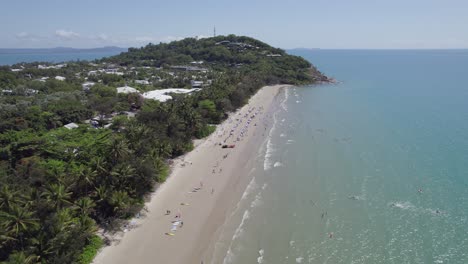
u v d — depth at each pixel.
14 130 83.56
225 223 53.09
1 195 44.00
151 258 45.31
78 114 98.06
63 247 41.47
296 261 44.41
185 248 47.38
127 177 55.91
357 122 108.56
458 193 59.62
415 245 46.56
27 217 40.78
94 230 46.84
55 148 69.50
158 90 142.75
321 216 54.44
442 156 76.38
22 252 37.25
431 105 130.38
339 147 85.38
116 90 130.62
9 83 148.38
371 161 75.31
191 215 55.38
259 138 94.69
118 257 45.19
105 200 52.44
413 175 67.38
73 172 55.66
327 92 172.62
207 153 83.06
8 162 66.44
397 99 145.75
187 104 100.06
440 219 52.19
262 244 47.97
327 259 44.59
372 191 61.75
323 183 65.75
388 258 44.31
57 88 138.62
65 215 44.25
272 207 57.56
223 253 46.22
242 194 62.25
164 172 69.38
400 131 96.69
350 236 49.12
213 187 65.12
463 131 94.38
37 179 56.34
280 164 75.69
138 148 66.56
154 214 55.41
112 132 86.62
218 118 111.25
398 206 56.31
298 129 102.69
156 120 86.50
